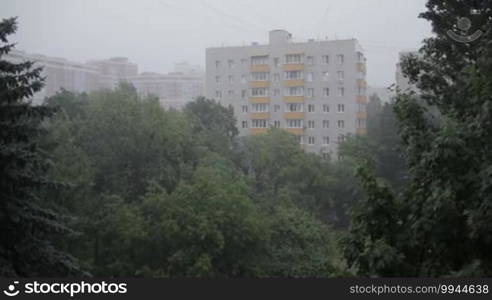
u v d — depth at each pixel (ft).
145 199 92.94
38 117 41.37
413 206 22.39
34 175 40.40
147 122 112.78
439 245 21.27
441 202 20.24
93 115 114.83
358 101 186.39
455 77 42.57
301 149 150.20
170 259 82.33
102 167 107.86
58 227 40.65
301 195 138.31
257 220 89.61
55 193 63.36
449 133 20.52
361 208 23.77
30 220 38.83
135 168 111.45
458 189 20.24
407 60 47.80
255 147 152.66
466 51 43.62
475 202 19.85
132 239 85.87
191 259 82.89
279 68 192.95
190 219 85.20
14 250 39.29
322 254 95.20
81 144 110.63
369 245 21.54
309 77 188.96
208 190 89.10
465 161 20.43
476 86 22.31
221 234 84.99
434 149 20.67
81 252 85.10
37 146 41.52
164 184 109.60
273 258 94.27
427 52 46.83
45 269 40.45
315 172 143.13
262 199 115.14
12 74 39.75
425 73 46.34
